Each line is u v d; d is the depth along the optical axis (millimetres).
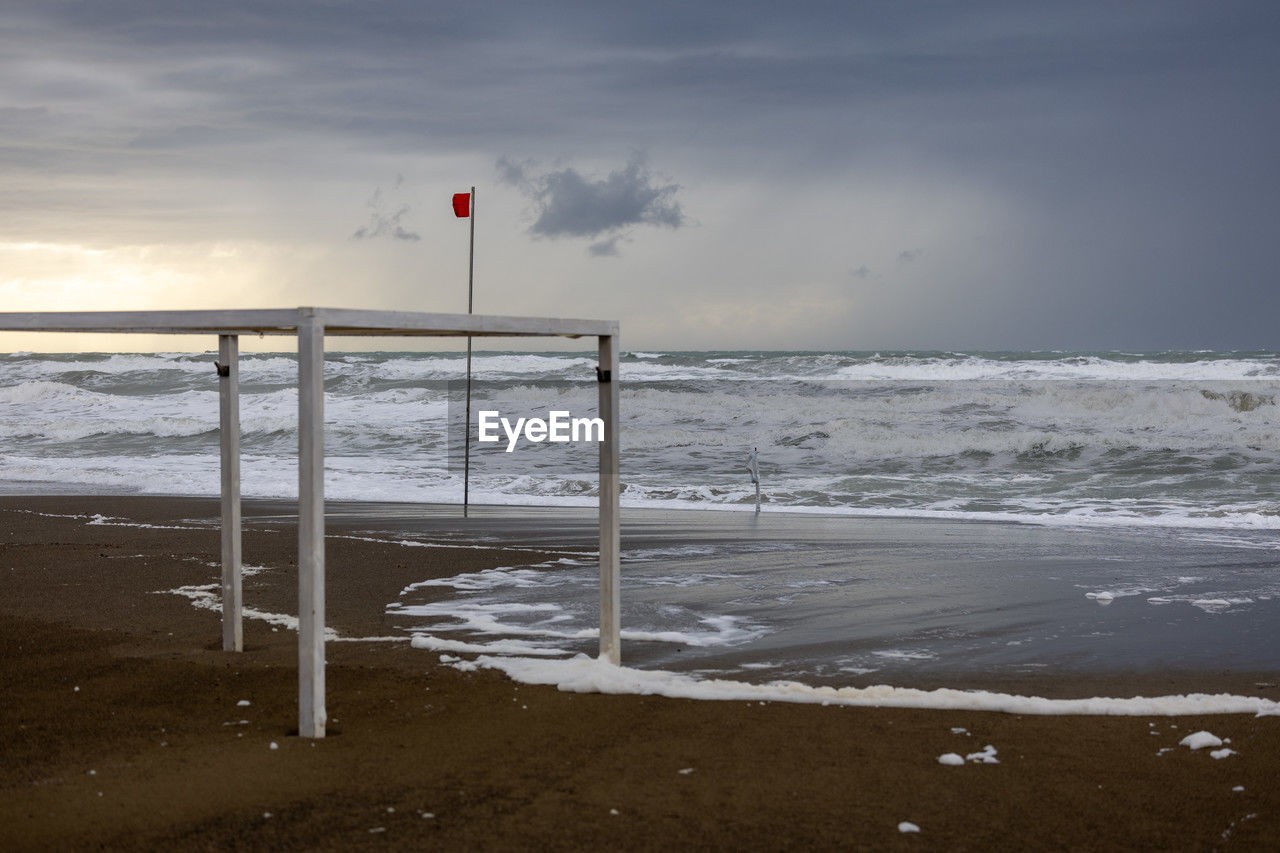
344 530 16375
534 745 5816
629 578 12242
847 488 22250
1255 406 32781
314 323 5738
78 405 44781
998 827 4629
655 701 6824
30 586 11164
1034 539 15430
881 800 4961
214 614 9805
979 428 30641
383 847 4348
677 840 4449
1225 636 9234
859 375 50469
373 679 7402
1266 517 17406
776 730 6137
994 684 7664
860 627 9648
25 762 5438
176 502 20281
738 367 53781
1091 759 5598
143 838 4410
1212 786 5176
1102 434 28000
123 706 6617
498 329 6582
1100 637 9219
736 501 21062
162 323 6125
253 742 5832
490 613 10156
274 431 35250
